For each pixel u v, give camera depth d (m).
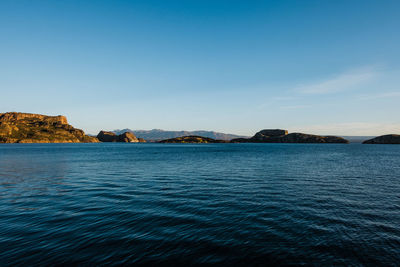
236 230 13.18
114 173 37.38
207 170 40.97
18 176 34.41
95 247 10.94
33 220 14.79
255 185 27.22
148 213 16.30
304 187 25.98
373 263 9.84
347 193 23.00
